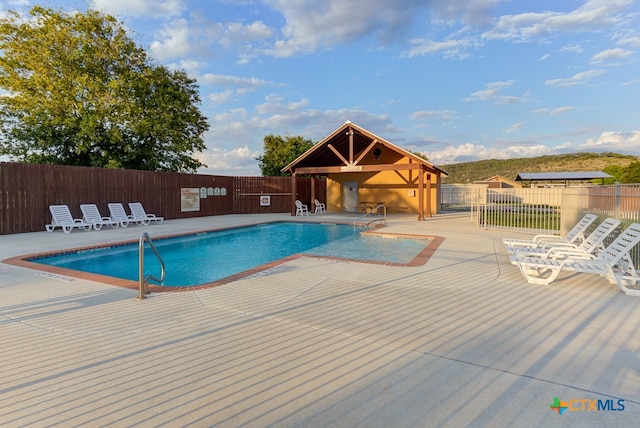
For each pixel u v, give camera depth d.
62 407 2.18
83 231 11.94
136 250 9.51
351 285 5.03
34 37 17.95
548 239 8.38
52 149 19.98
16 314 3.88
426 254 7.43
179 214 16.94
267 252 9.70
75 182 12.78
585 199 9.08
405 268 6.11
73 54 17.92
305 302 4.26
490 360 2.78
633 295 4.49
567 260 5.38
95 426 1.99
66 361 2.79
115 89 18.22
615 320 3.64
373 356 2.86
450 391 2.34
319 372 2.60
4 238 10.21
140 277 4.43
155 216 15.59
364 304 4.19
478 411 2.13
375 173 20.89
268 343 3.12
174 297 4.50
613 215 7.42
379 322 3.61
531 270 5.62
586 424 2.00
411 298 4.41
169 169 23.97
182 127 23.09
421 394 2.31
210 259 8.75
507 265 6.35
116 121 18.59
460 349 2.98
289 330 3.41
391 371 2.61
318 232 13.43
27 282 5.26
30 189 11.58
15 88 18.11
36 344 3.11
